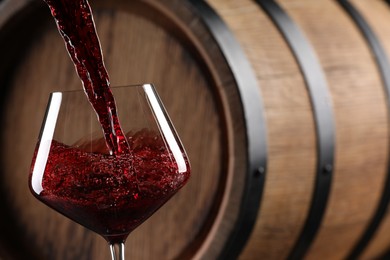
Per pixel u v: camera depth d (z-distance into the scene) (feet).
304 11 11.16
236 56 9.68
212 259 9.98
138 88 6.23
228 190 9.77
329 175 10.45
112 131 6.09
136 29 10.85
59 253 11.72
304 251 10.82
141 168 6.07
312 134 10.26
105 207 6.09
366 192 11.25
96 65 6.15
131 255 10.93
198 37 9.81
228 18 10.09
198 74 10.20
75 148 6.17
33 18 11.88
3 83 12.31
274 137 9.88
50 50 11.78
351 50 11.21
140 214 6.23
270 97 9.89
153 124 6.22
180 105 10.41
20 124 12.16
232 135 9.67
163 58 10.57
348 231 11.41
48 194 6.21
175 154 6.26
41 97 11.89
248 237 9.95
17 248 12.17
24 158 12.09
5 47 12.06
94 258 11.32
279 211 10.20
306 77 10.27
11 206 12.26
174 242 10.51
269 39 10.25
